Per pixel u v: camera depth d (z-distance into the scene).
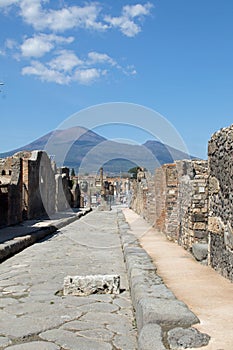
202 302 5.02
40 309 5.54
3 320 5.07
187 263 8.15
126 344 4.27
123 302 5.89
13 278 7.69
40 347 4.18
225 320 4.23
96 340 4.38
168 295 4.89
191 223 9.66
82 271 8.49
